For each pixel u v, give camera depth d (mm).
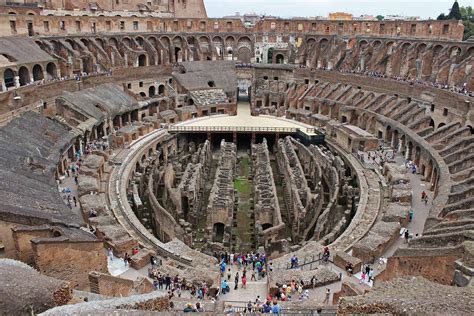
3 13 69750
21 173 38875
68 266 27906
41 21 77562
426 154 52406
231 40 108188
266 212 45812
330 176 57250
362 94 78938
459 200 37875
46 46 75250
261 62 108625
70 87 69188
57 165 46531
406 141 59688
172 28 104062
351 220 44469
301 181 51688
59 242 27047
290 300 27375
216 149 78875
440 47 77250
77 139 58062
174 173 62969
